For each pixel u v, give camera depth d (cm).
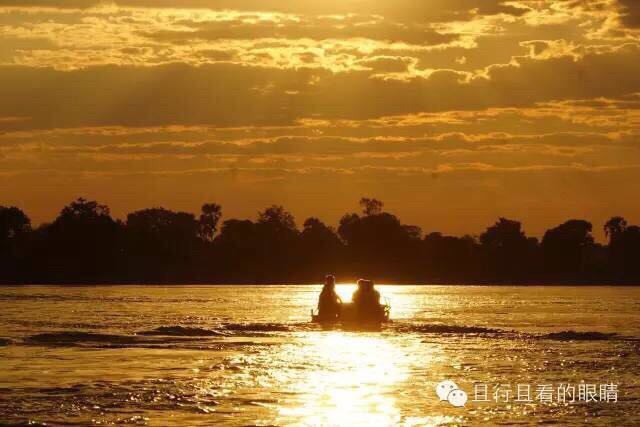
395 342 10169
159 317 14738
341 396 6694
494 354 9044
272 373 7681
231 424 5822
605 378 7575
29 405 6334
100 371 7806
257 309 17525
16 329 11931
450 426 5856
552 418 6112
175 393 6762
